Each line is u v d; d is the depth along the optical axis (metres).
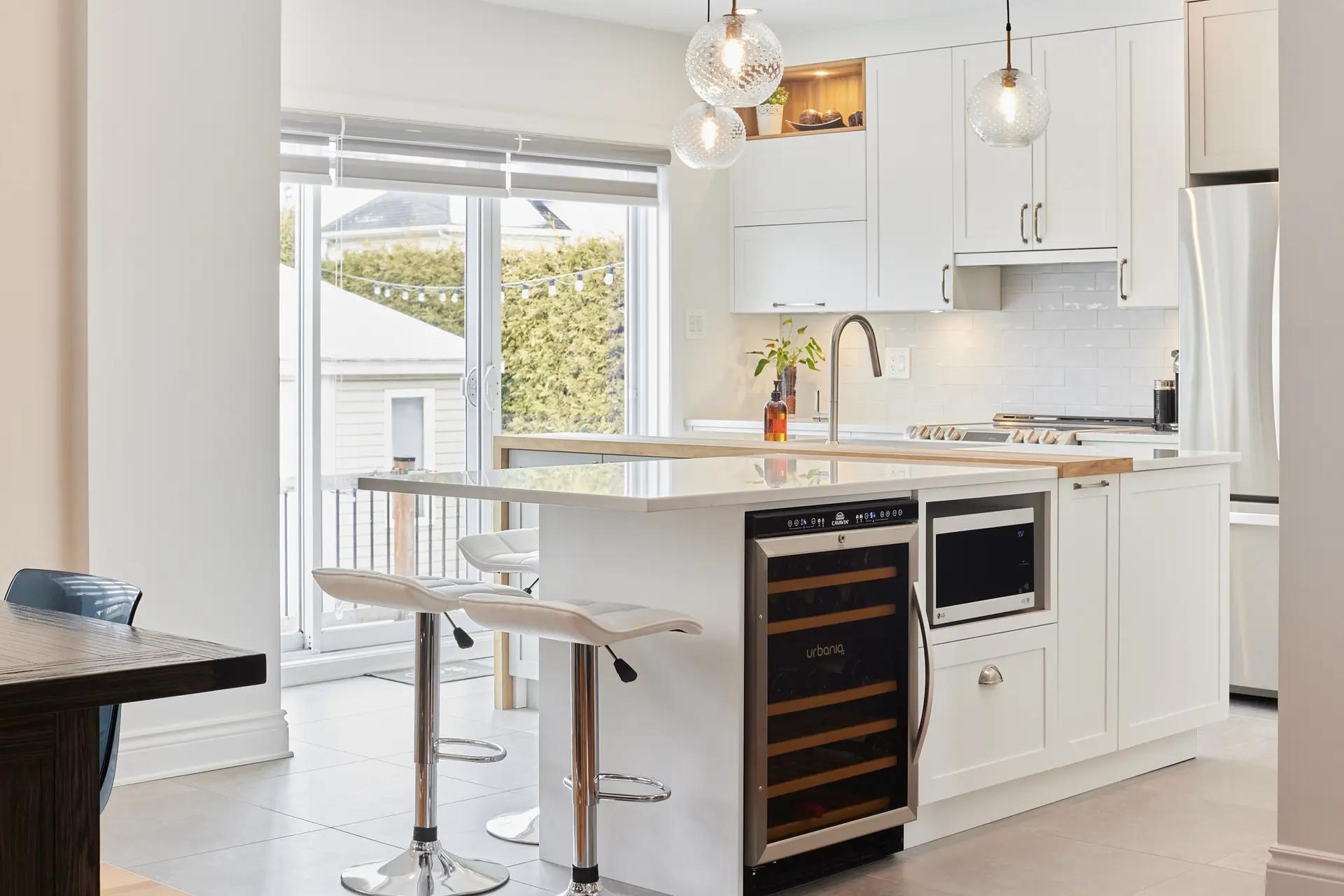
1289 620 3.15
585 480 3.46
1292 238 3.13
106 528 4.14
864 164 6.81
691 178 7.10
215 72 4.33
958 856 3.61
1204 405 5.45
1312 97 3.10
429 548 6.32
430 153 6.07
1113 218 6.10
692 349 7.14
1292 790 3.15
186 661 1.69
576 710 3.03
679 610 3.29
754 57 4.00
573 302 6.80
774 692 3.28
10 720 1.56
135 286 4.19
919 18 6.59
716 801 3.23
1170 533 4.41
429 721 3.36
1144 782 4.33
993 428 6.27
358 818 3.91
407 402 6.22
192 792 4.16
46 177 4.07
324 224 5.92
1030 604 3.98
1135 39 6.00
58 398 4.12
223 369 4.38
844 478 3.54
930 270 6.63
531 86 6.41
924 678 3.62
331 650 6.00
